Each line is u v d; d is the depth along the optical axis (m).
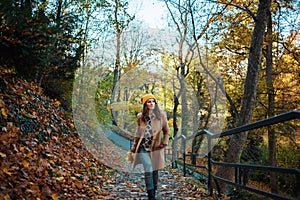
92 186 4.95
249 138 13.92
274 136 12.27
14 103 5.26
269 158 12.27
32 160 4.13
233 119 14.46
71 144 6.46
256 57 10.34
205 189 5.34
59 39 7.00
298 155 12.35
